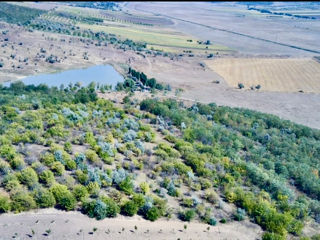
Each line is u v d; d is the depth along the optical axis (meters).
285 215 54.97
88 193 50.44
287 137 97.50
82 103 95.12
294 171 75.38
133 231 46.19
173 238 46.62
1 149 56.16
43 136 65.31
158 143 75.69
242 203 58.12
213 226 51.41
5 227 42.34
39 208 46.50
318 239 51.94
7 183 48.50
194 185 60.59
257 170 68.94
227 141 84.88
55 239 42.03
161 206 51.53
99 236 43.94
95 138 69.06
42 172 51.81
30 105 82.88
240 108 121.81
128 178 55.03
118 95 115.50
